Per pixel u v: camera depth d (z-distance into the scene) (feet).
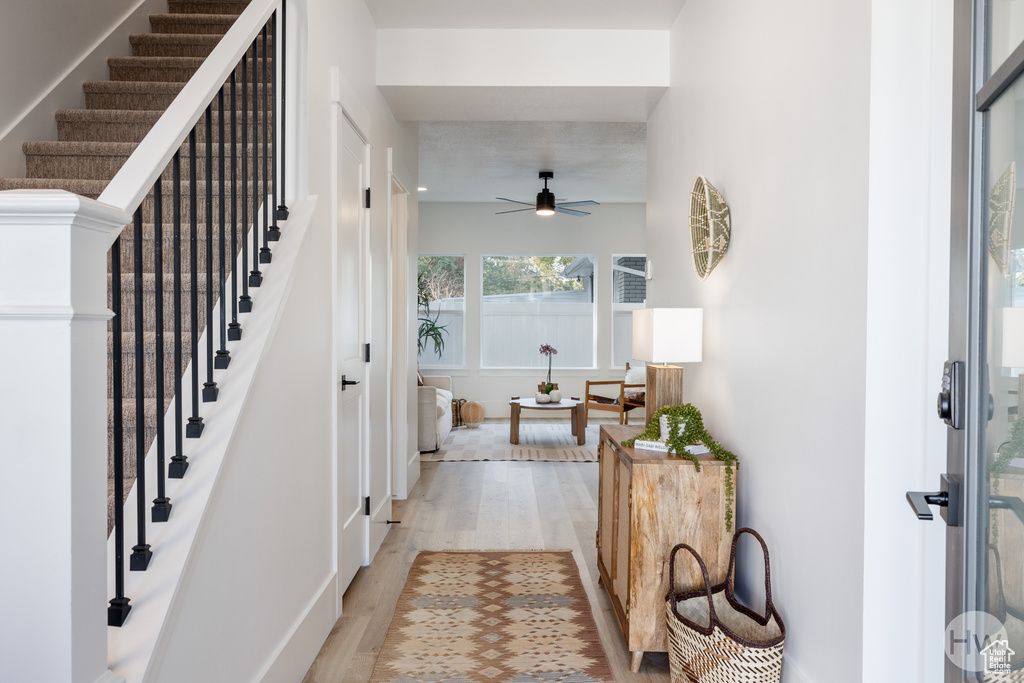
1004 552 3.60
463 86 12.43
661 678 7.63
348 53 9.96
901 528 5.23
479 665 7.89
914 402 5.21
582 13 11.69
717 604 7.49
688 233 10.69
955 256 4.22
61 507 3.49
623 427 10.44
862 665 5.30
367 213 11.30
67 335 3.48
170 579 4.49
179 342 5.26
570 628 8.92
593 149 20.90
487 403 30.99
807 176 6.33
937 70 5.09
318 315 8.31
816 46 6.15
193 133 5.55
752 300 7.78
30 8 9.04
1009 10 3.60
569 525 13.65
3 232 3.45
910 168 5.20
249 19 6.61
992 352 3.79
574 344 31.22
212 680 5.25
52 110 9.45
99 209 3.59
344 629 8.87
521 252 30.78
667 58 12.35
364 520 11.22
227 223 8.01
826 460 5.93
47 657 3.49
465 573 10.93
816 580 6.14
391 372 13.70
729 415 8.59
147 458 5.25
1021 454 3.40
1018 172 3.43
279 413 6.88
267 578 6.54
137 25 11.50
